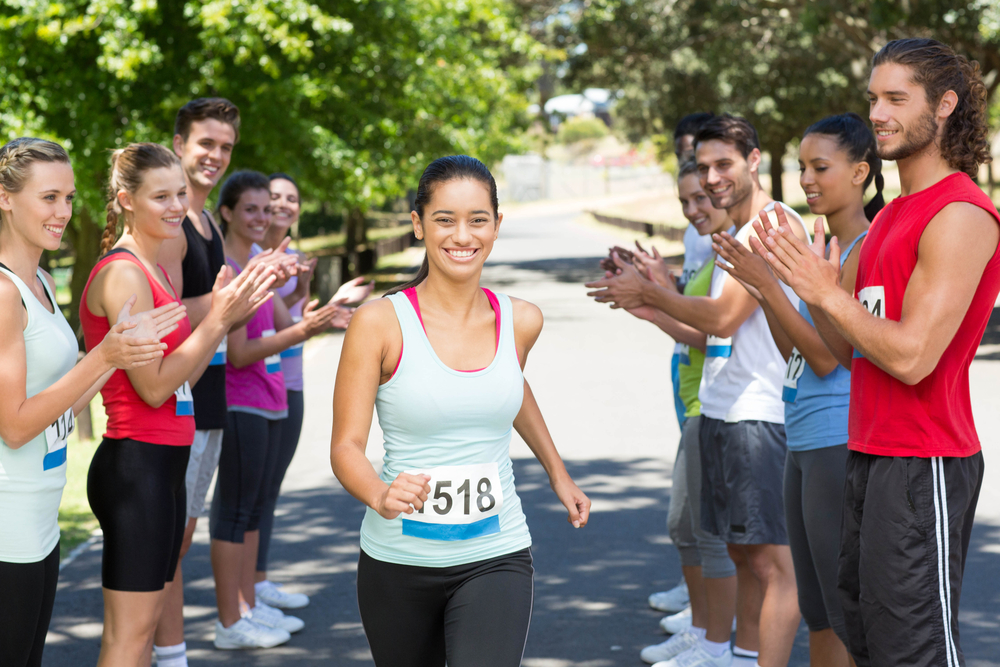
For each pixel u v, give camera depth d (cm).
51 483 292
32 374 289
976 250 258
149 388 336
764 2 2202
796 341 334
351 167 1692
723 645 426
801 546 358
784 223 268
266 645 462
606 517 665
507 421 291
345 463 275
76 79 1523
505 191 10200
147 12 1466
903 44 272
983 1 1686
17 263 297
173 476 352
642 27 2673
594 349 1421
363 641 471
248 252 525
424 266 302
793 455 353
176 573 408
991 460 768
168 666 407
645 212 6606
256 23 1473
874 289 279
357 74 1769
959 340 267
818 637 361
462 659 275
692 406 439
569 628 484
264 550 517
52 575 295
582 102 3422
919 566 268
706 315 391
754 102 2841
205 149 438
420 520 282
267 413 470
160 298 355
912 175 277
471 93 2194
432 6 1891
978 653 439
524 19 2728
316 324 459
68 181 299
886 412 273
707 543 422
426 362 282
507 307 299
